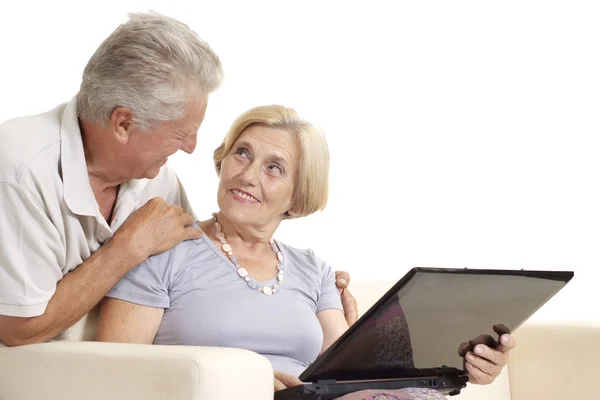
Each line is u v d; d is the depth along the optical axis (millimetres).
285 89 3160
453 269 1419
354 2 3240
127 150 1619
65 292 1549
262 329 1787
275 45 3156
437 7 3289
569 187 3287
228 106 3064
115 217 1738
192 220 1806
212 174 3016
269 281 1872
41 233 1519
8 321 1501
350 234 3182
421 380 1764
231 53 3088
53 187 1560
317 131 1903
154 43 1568
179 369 1268
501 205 3279
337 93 3213
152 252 1690
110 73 1568
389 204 3221
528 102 3309
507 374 2271
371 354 1530
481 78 3299
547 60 3312
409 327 1513
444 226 3248
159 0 2939
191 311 1748
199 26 3041
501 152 3291
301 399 1516
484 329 1704
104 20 2787
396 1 3270
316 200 1923
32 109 2596
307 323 1866
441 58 3285
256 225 1863
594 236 3268
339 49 3225
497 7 3314
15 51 2572
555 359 2217
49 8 2654
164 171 1942
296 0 3184
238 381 1280
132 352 1364
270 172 1855
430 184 3250
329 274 2066
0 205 1496
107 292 1692
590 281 3260
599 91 3297
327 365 1497
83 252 1643
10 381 1523
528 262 3275
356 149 3211
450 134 3275
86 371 1400
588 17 3309
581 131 3295
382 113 3240
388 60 3256
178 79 1570
